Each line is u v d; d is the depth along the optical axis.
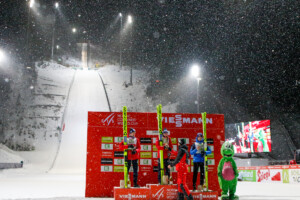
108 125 10.40
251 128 29.56
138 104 55.66
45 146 42.25
